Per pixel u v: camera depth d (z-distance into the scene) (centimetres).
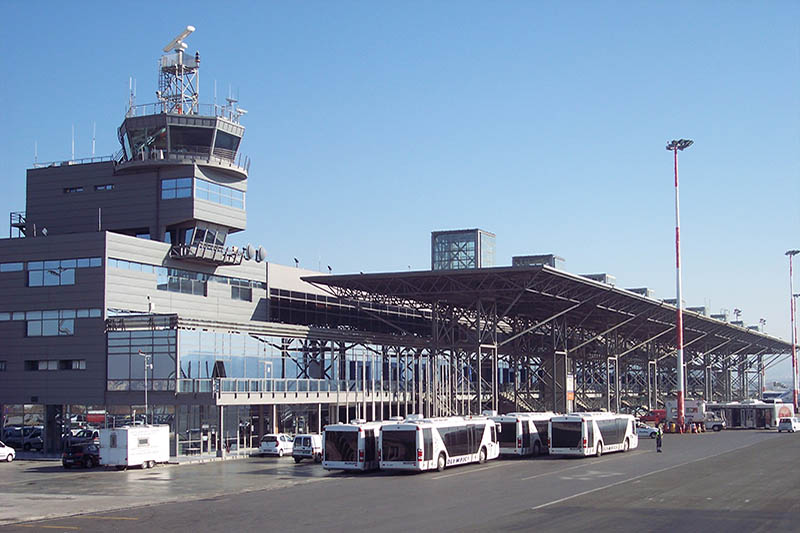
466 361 9531
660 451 6184
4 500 3616
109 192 7356
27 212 7619
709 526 2605
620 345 11075
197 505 3366
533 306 8581
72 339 6369
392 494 3616
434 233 11094
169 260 6925
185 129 7119
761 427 10481
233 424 6238
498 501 3300
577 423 5544
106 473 4888
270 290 7962
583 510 3005
